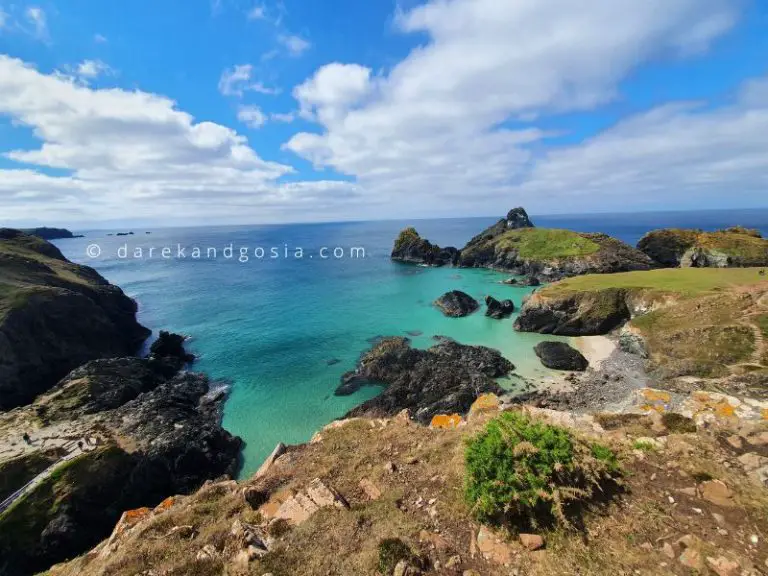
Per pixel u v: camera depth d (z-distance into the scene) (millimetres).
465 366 35812
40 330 40719
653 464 8695
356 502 9492
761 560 6047
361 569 6898
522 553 6793
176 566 7785
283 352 44125
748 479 8086
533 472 7770
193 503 11430
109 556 9547
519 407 14961
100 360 37812
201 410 31734
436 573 6684
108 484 20859
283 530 8641
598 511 7434
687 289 42594
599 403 29000
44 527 18281
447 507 8273
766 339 29703
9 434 25438
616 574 6156
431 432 13039
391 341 43344
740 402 15266
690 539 6445
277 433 28766
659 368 32500
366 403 31125
